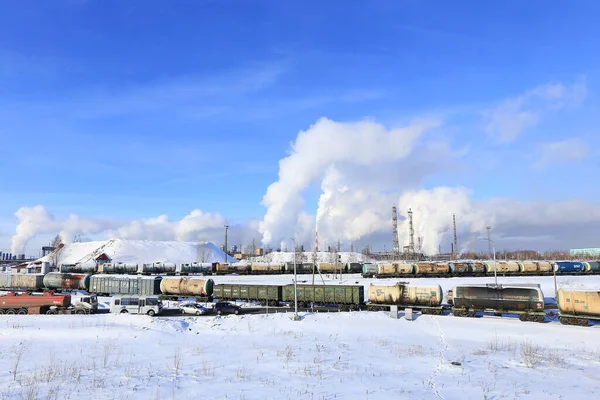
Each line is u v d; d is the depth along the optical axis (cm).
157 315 4644
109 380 2047
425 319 4256
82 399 1728
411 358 2689
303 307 5388
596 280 8162
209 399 1752
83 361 2478
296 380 2083
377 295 4956
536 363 2583
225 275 10412
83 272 10994
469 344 3231
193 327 3816
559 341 3319
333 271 10450
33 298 4628
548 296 6169
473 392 1917
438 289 4694
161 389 1891
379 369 2362
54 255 15850
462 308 4584
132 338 3250
